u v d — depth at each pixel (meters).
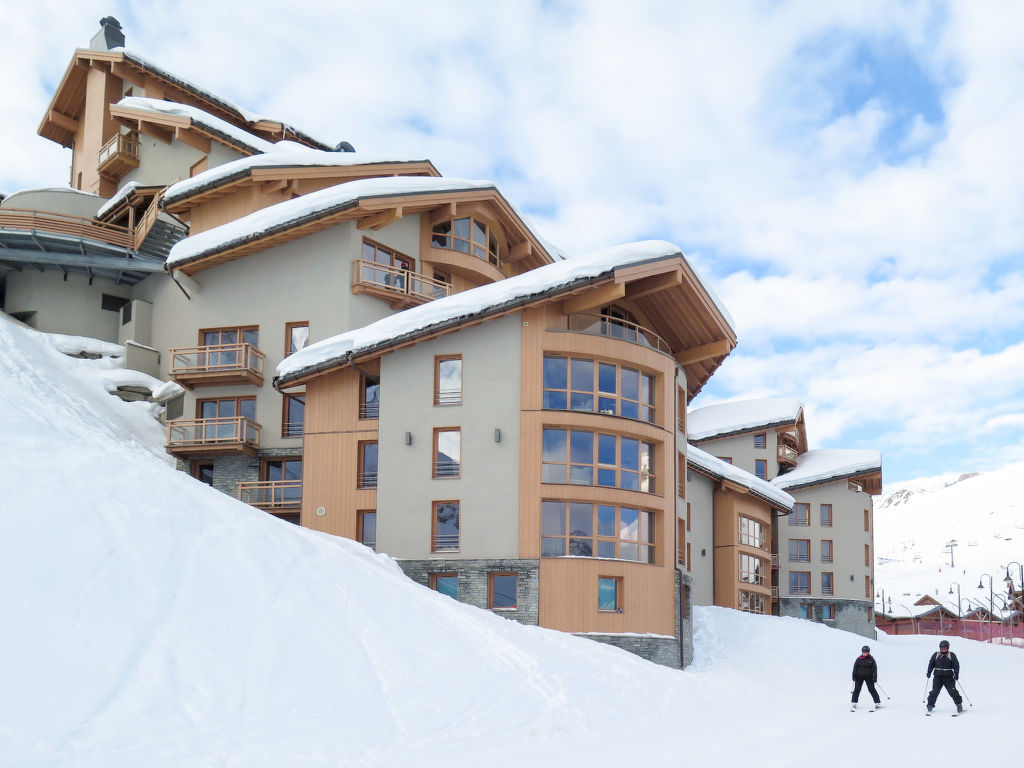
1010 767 11.66
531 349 28.58
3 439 16.41
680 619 30.12
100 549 14.07
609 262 27.95
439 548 28.48
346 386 31.23
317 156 37.88
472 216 38.91
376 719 12.78
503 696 15.30
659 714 16.73
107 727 10.35
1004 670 35.28
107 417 34.06
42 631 11.70
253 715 11.88
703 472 45.25
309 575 17.08
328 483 30.75
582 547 28.19
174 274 37.03
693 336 33.88
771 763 11.69
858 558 62.28
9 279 42.22
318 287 35.09
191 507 17.19
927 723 16.69
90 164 47.75
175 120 41.16
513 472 28.05
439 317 28.81
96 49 50.19
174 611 13.64
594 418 28.72
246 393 35.59
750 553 47.84
